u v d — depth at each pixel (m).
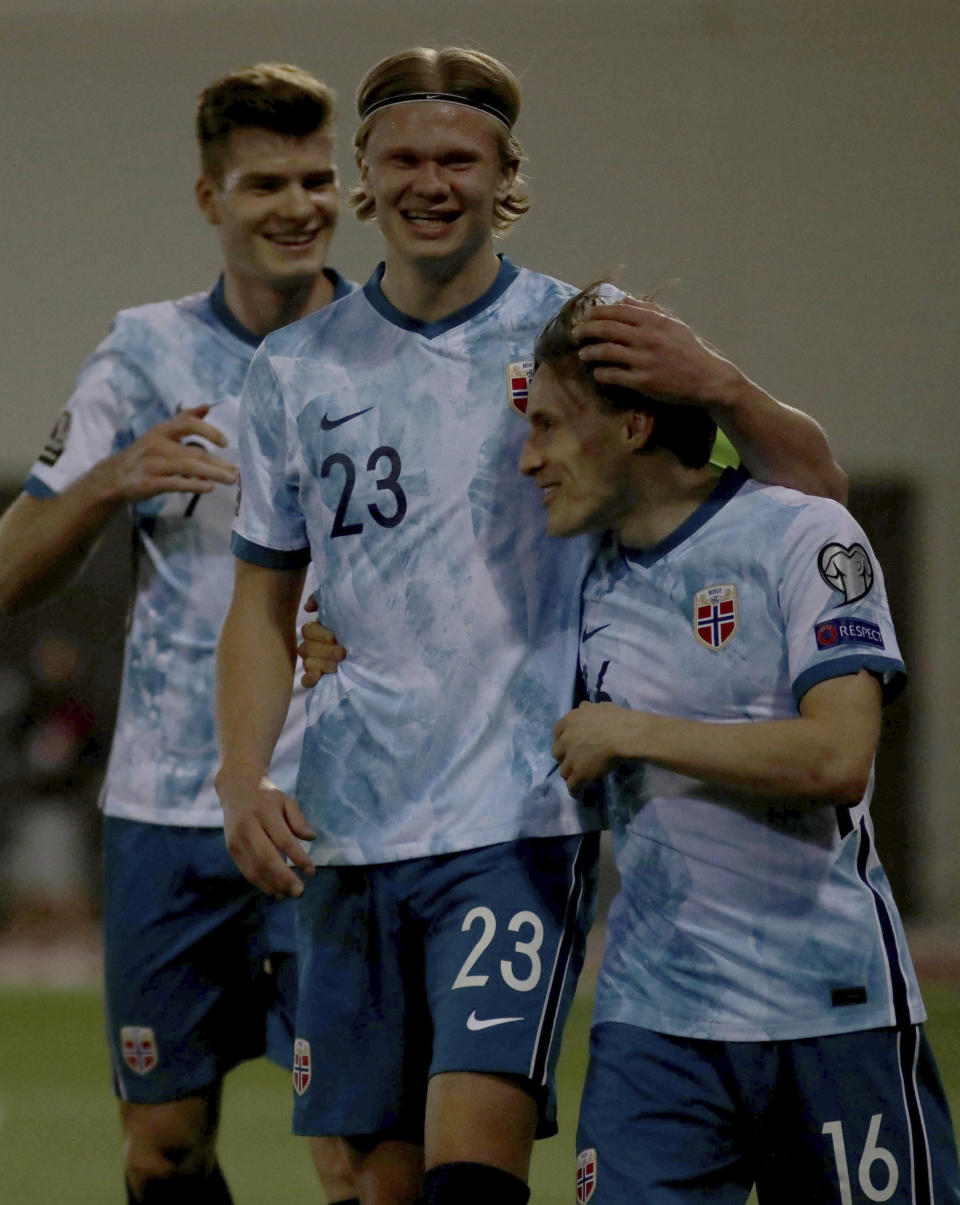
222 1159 19.17
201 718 14.08
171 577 14.23
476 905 10.34
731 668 9.93
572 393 10.02
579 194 42.53
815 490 10.40
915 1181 9.66
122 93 43.38
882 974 9.74
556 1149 19.52
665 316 9.91
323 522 10.90
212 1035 14.25
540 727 10.59
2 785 39.56
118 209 43.47
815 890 9.77
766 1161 9.91
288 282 14.41
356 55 42.88
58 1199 17.55
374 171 10.74
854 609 9.72
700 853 9.88
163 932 14.09
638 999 9.95
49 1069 25.12
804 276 42.59
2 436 43.69
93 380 14.75
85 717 39.75
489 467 10.71
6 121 43.53
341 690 10.84
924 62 42.31
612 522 10.32
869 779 10.05
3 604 15.00
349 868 10.75
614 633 10.35
